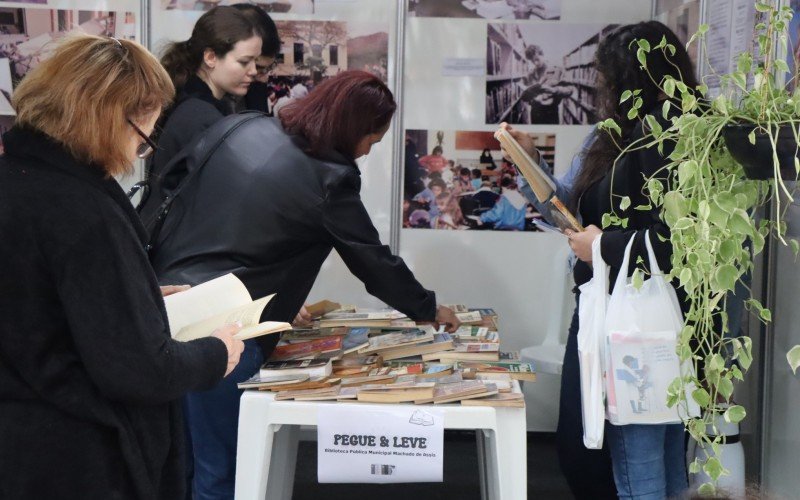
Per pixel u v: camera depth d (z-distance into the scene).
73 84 1.59
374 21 4.08
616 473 2.48
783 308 2.88
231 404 2.65
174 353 1.66
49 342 1.60
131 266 1.62
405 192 4.18
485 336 2.77
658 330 2.25
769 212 2.92
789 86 2.58
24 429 1.60
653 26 2.37
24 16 4.01
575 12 4.07
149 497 1.71
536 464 4.02
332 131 2.57
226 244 2.55
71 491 1.62
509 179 4.15
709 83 3.28
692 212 1.84
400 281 2.65
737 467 2.93
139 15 4.04
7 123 4.06
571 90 4.10
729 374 1.92
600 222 2.53
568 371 2.68
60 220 1.57
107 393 1.60
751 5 2.83
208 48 3.26
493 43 4.09
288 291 2.64
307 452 4.21
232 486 2.77
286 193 2.54
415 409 2.21
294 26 4.07
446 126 4.14
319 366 2.38
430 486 3.77
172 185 2.76
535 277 4.20
